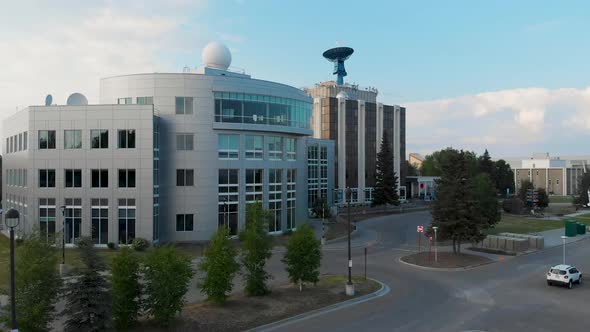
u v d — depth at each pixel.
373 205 89.88
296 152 56.38
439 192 42.50
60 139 43.91
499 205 57.16
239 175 49.28
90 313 17.73
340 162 92.81
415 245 48.97
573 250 48.00
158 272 20.89
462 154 42.16
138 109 43.56
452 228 41.22
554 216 84.44
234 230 48.91
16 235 49.38
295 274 28.06
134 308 20.61
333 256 42.41
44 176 44.00
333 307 25.64
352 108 95.12
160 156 46.50
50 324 20.98
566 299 27.91
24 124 47.19
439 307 25.88
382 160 88.50
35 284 18.11
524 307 26.03
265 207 51.47
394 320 23.36
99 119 43.72
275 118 51.44
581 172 149.50
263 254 26.98
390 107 103.88
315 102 94.00
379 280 32.66
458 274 35.22
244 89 48.97
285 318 23.38
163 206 46.53
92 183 43.69
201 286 24.78
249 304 25.22
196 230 47.12
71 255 38.66
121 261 20.45
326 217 69.38
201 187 47.25
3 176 59.72
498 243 47.38
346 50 104.31
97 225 43.56
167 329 20.89
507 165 130.75
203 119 47.28
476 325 22.67
